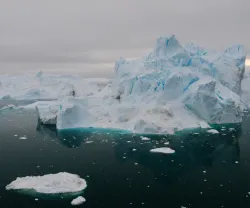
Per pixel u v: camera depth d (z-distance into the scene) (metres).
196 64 45.50
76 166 23.45
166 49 47.81
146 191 18.70
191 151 27.66
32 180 19.81
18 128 39.31
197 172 22.12
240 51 51.06
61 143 30.94
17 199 17.50
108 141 31.58
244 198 17.52
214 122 40.53
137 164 24.02
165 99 41.12
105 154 26.80
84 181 20.05
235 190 18.67
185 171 22.34
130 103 43.50
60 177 19.94
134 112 39.56
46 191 18.45
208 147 29.00
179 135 33.81
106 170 22.58
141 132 34.94
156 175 21.53
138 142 30.92
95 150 28.12
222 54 50.38
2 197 17.77
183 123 37.78
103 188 19.14
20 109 59.19
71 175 20.34
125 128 37.47
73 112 39.44
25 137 33.75
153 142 30.89
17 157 25.88
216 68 47.00
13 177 21.00
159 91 42.12
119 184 19.81
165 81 41.50
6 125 41.53
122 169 22.81
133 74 47.34
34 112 54.81
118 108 40.25
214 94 39.72
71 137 33.62
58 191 18.48
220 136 33.34
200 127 37.84
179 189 18.97
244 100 55.97
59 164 23.92
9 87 91.38
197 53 49.81
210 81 39.28
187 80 42.06
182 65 45.19
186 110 39.97
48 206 16.64
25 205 16.75
